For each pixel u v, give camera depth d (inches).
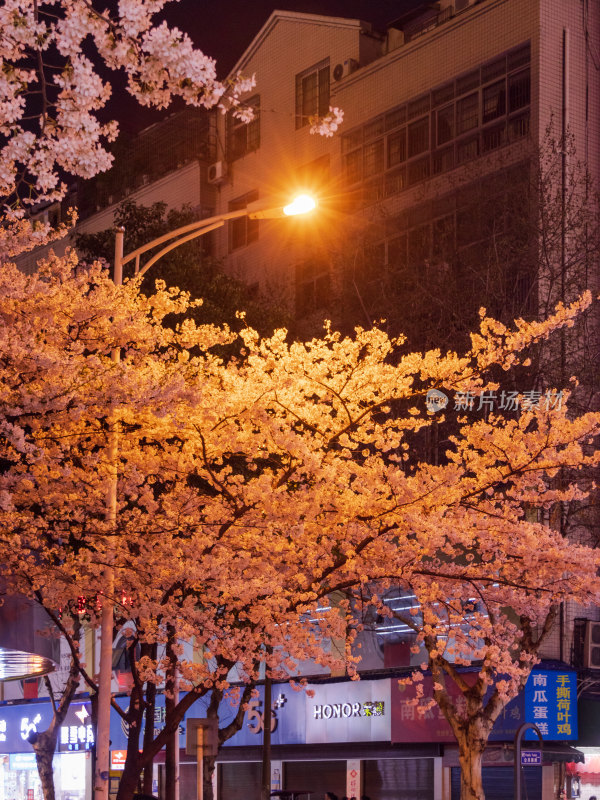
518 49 1203.2
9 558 508.4
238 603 518.6
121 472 520.1
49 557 523.8
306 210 626.8
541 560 515.5
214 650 510.0
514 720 957.8
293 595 518.9
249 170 1594.5
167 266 1163.3
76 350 473.7
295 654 518.6
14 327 484.7
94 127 365.1
